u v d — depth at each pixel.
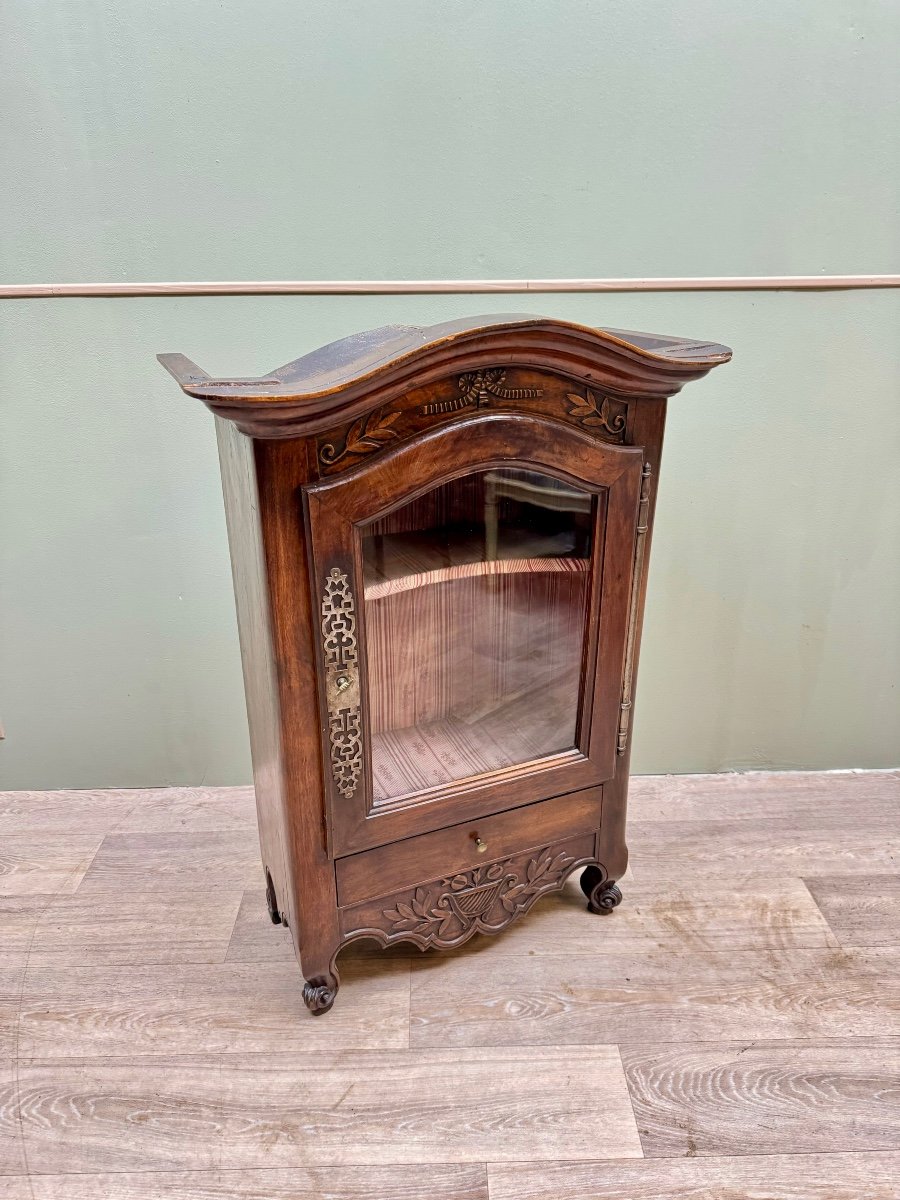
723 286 1.08
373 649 0.82
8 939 1.00
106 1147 0.76
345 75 0.96
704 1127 0.77
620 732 0.93
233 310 1.05
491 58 0.96
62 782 1.30
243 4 0.92
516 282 1.05
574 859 0.98
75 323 1.04
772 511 1.21
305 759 0.77
